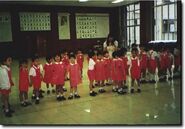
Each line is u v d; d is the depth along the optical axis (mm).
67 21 14023
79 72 5031
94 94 5180
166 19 10867
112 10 15055
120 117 3783
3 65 4156
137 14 13570
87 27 14547
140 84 5918
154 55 6324
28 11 13008
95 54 5430
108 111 4098
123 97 4898
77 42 14406
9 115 4055
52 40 13773
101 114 3965
